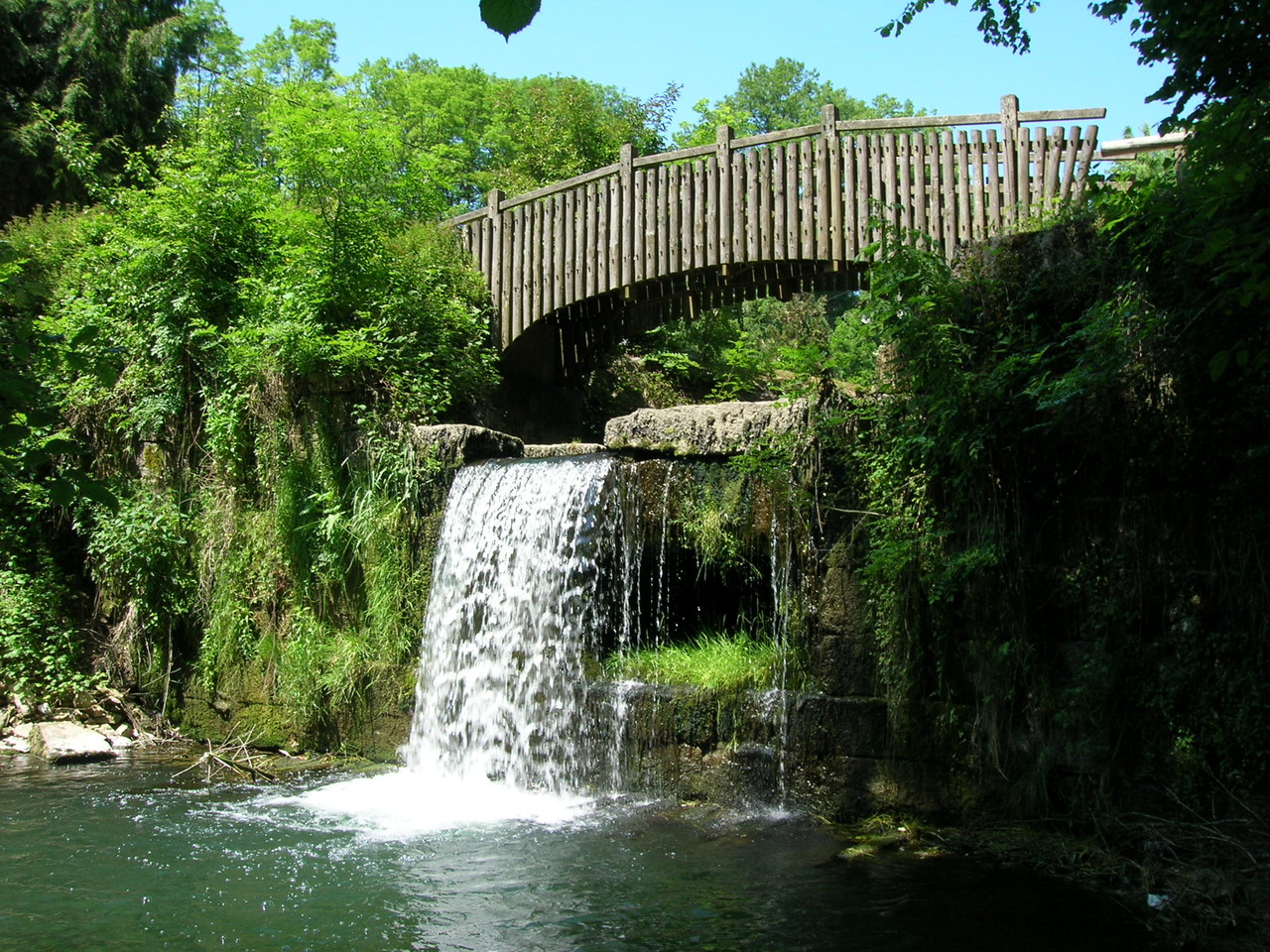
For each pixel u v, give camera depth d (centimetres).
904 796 675
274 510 1035
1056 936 507
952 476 684
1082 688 626
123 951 500
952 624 677
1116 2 631
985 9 675
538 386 1343
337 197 1153
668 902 553
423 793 803
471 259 1272
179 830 705
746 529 755
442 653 899
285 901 564
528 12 188
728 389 1617
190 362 1149
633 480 791
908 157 987
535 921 530
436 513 952
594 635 799
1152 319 600
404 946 502
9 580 1140
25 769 924
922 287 695
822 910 540
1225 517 600
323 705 955
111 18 1806
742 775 722
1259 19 571
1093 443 646
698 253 1103
